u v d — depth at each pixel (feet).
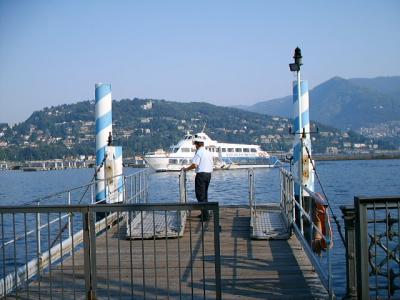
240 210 47.80
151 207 19.45
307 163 46.80
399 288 19.99
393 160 561.02
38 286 23.04
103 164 49.24
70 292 23.13
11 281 23.66
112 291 23.21
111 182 48.78
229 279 25.08
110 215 43.75
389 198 19.65
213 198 126.72
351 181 193.26
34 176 368.48
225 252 31.24
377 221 19.86
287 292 22.82
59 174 400.26
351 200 114.93
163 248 32.53
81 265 28.40
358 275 19.97
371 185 169.37
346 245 20.81
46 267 27.71
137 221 40.88
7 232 69.56
